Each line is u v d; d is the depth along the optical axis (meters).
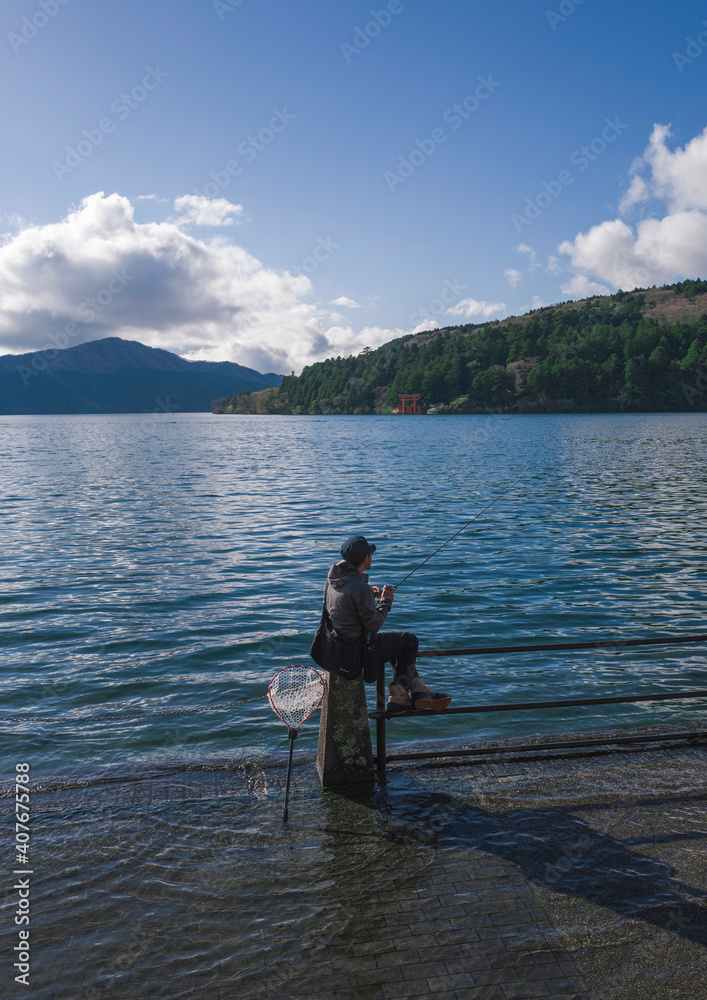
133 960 3.02
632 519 19.09
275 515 20.81
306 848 3.91
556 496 24.88
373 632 4.43
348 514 20.88
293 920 3.26
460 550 14.83
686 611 10.00
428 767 4.99
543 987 2.79
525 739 5.56
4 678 7.49
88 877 3.67
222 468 40.94
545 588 11.45
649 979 2.83
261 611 10.30
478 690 7.10
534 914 3.27
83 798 4.66
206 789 4.77
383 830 4.10
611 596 10.89
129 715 6.45
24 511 21.95
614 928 3.15
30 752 5.61
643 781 4.72
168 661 8.08
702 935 3.10
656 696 5.07
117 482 32.22
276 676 5.03
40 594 11.30
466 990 2.79
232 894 3.49
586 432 88.31
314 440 81.44
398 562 13.68
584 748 5.32
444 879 3.57
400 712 4.76
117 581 12.24
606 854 3.79
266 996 2.78
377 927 3.20
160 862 3.80
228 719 6.33
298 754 5.38
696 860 3.71
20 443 77.06
